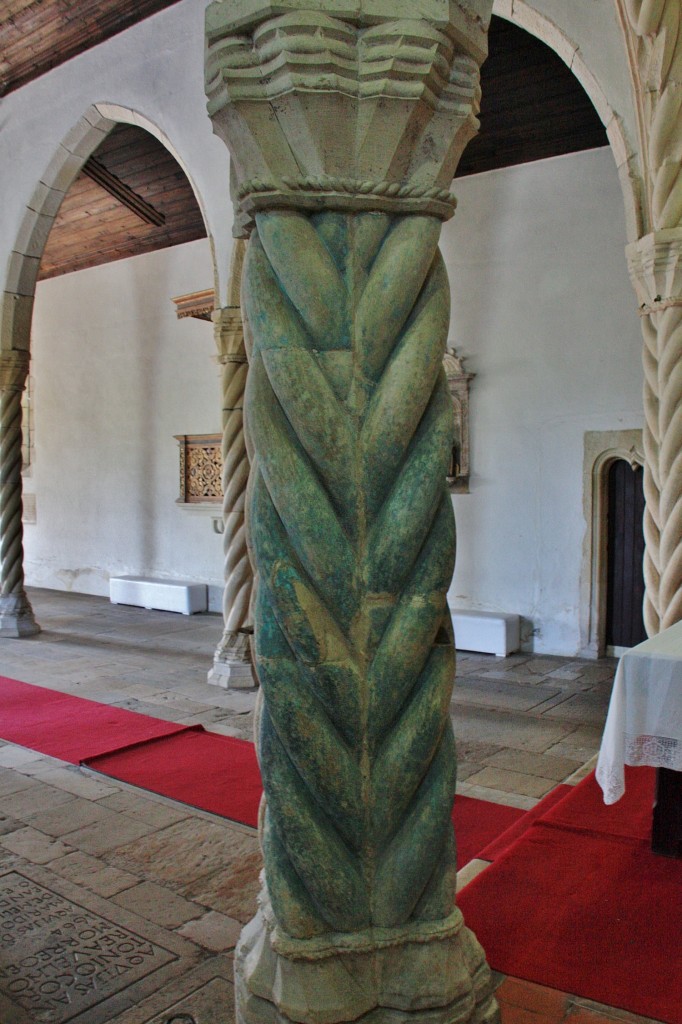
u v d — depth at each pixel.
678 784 3.36
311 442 1.91
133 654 8.30
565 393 7.75
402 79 1.86
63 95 8.24
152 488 11.39
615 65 5.08
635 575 7.66
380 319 1.94
